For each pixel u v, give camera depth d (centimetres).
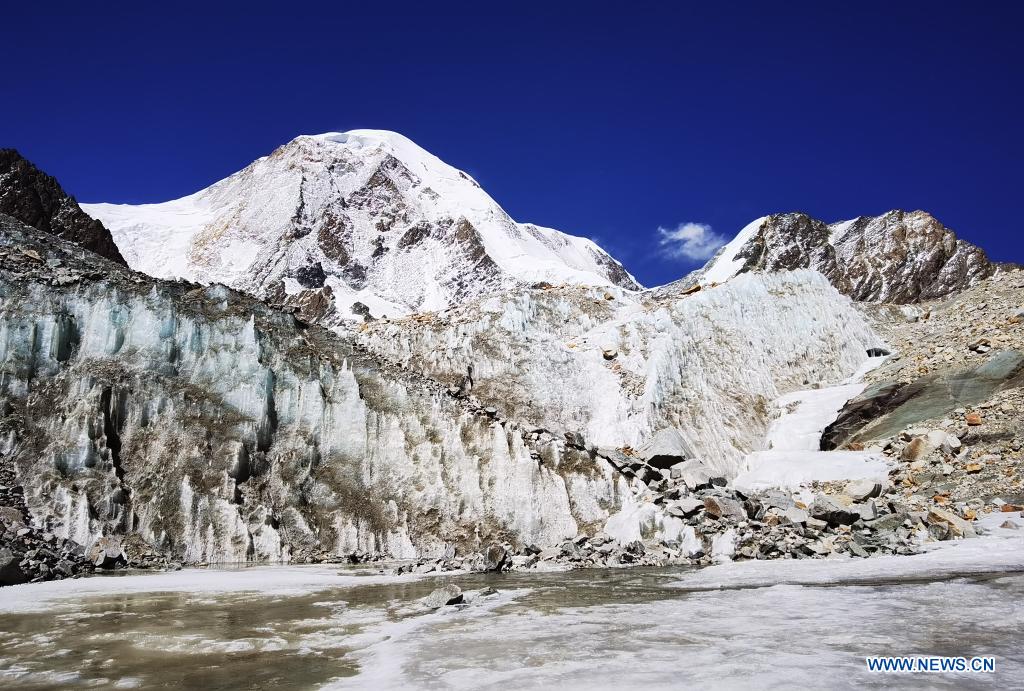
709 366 6444
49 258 4866
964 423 4812
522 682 1480
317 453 4203
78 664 1661
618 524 3959
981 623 1883
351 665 1650
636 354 6425
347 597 2567
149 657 1723
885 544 3491
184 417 4056
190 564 3547
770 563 3309
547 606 2352
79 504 3541
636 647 1744
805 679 1440
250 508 3841
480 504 4056
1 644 1847
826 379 6512
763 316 6944
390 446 4291
